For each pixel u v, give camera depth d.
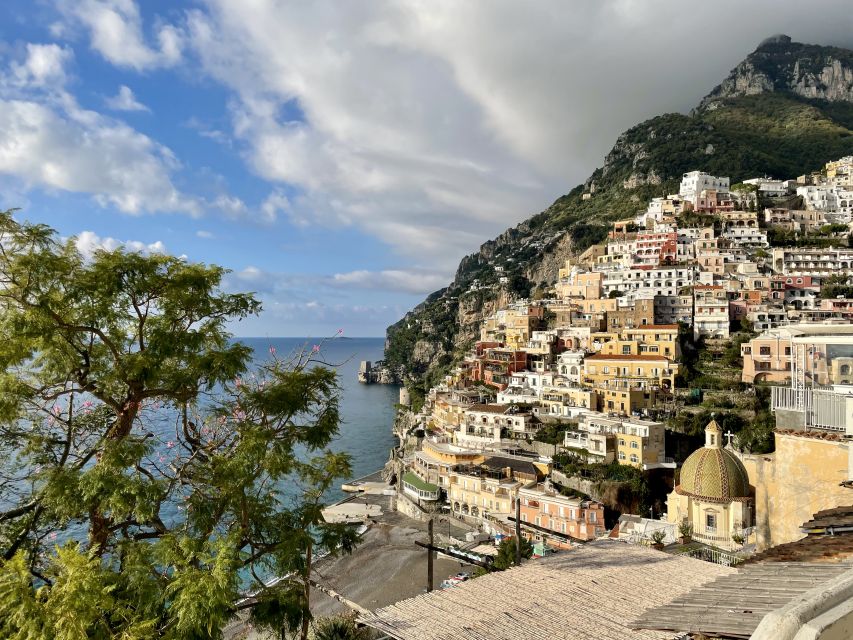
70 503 16.67
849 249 146.75
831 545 11.21
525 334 148.75
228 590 14.80
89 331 19.38
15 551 17.47
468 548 74.00
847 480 15.16
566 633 14.13
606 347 119.62
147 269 19.47
